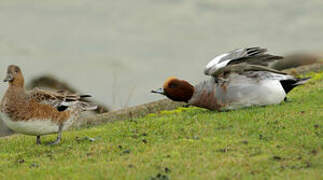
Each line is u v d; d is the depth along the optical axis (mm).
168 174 8688
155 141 11289
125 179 8523
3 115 11211
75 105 11945
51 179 8867
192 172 8789
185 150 10156
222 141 10594
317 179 7953
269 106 13547
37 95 11289
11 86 11141
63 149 11312
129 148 10805
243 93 13375
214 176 8398
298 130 10852
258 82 13391
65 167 9609
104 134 12617
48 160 10375
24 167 9930
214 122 12438
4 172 9633
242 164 8984
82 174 9000
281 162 8992
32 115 11117
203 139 10867
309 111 12453
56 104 11477
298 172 8398
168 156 9812
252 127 11484
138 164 9414
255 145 10125
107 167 9281
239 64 13062
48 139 12781
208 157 9516
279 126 11344
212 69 13469
